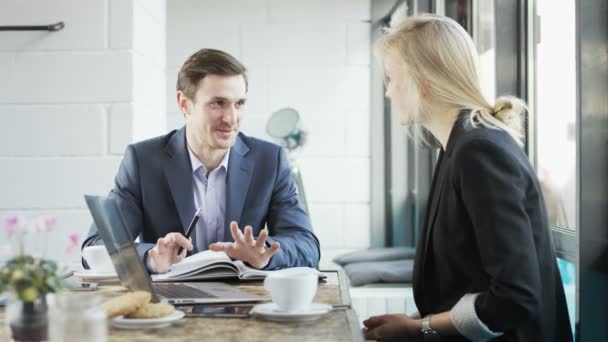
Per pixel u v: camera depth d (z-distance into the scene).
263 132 4.72
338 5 4.70
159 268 1.88
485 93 1.70
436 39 1.70
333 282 1.83
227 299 1.51
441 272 1.63
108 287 1.71
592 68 1.78
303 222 2.24
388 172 4.71
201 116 2.18
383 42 1.78
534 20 2.60
